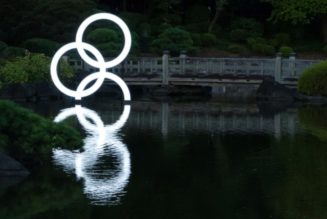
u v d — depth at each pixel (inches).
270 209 538.0
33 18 1455.5
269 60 1293.1
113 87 1352.1
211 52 1600.6
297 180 621.6
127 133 875.4
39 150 684.1
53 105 1175.0
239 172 654.5
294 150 756.0
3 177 639.8
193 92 1364.4
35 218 517.3
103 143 804.6
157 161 706.8
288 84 1282.0
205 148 775.1
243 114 1061.1
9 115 653.9
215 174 649.0
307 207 540.4
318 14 1683.1
